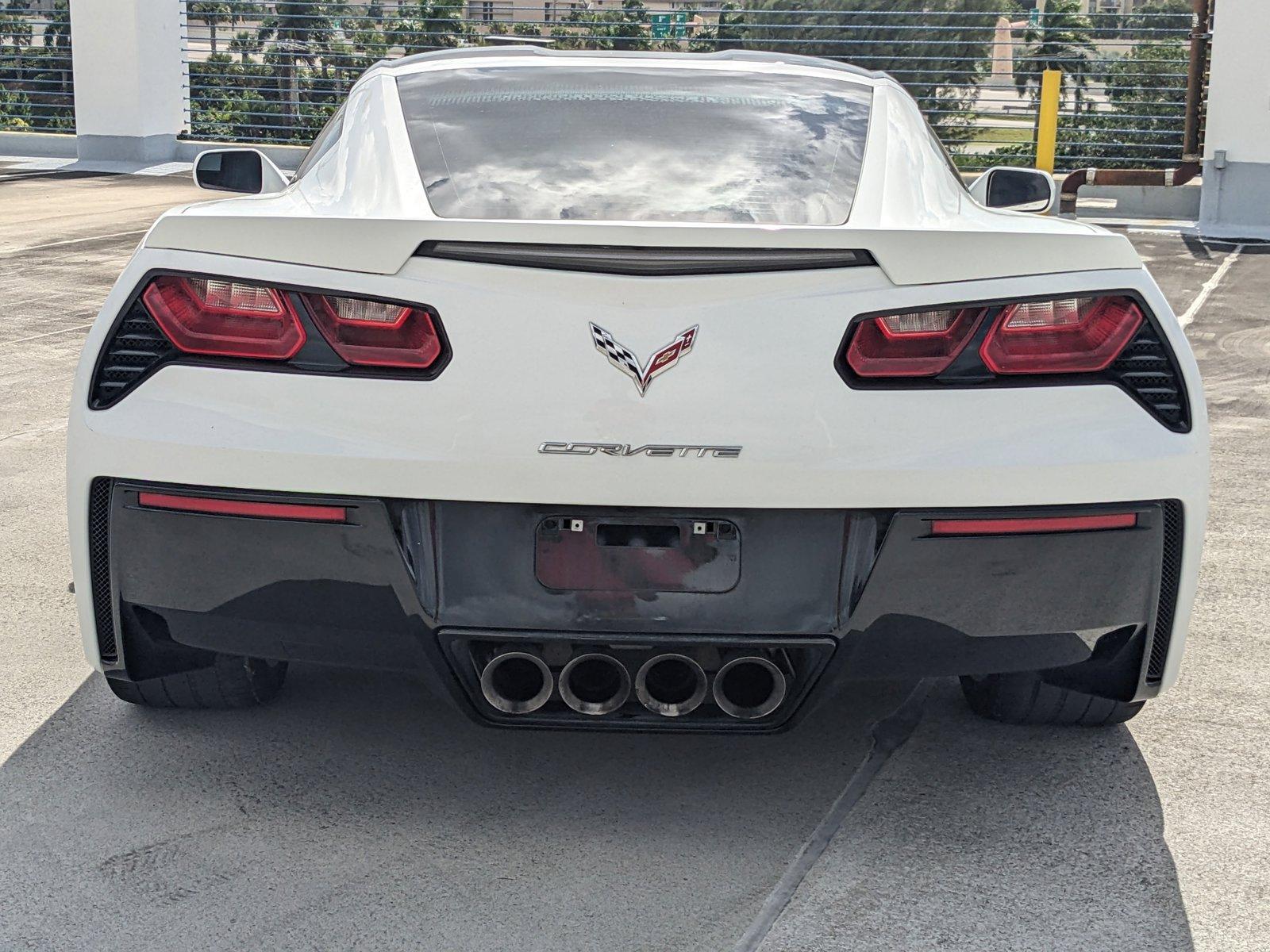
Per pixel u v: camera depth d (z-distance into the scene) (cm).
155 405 234
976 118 1881
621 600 232
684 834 251
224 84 2083
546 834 250
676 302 223
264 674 292
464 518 230
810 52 1931
